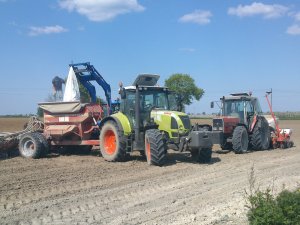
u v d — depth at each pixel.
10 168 13.14
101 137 14.97
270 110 20.52
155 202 8.60
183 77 54.22
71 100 16.75
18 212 7.86
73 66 17.62
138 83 14.65
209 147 13.60
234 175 11.84
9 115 94.62
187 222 7.18
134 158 15.45
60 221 7.28
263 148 19.02
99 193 9.44
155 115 14.02
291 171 12.70
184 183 10.61
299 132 37.28
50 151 17.27
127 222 7.20
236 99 18.95
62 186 10.25
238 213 7.70
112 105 17.20
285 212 6.53
